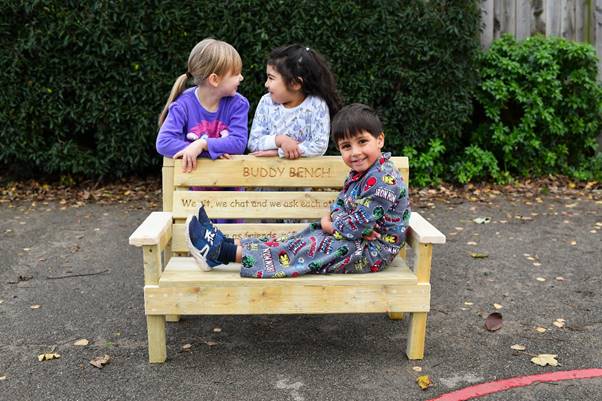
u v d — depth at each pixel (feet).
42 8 19.97
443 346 10.57
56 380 9.48
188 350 10.46
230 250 9.66
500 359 10.10
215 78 11.31
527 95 22.20
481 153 22.54
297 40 20.57
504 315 11.87
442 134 21.90
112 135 21.17
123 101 20.94
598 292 12.97
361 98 20.99
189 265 10.28
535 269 14.39
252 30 20.39
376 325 11.45
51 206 20.31
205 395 9.03
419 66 21.36
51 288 13.32
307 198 11.28
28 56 20.48
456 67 21.26
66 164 21.22
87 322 11.60
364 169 9.80
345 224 9.71
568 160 24.06
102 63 20.36
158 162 21.97
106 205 20.47
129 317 11.83
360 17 20.61
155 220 10.49
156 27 20.27
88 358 10.18
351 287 9.61
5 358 10.18
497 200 20.86
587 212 19.27
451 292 13.05
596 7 23.22
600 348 10.46
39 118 20.94
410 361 10.05
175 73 20.68
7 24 20.16
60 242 16.57
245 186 11.32
